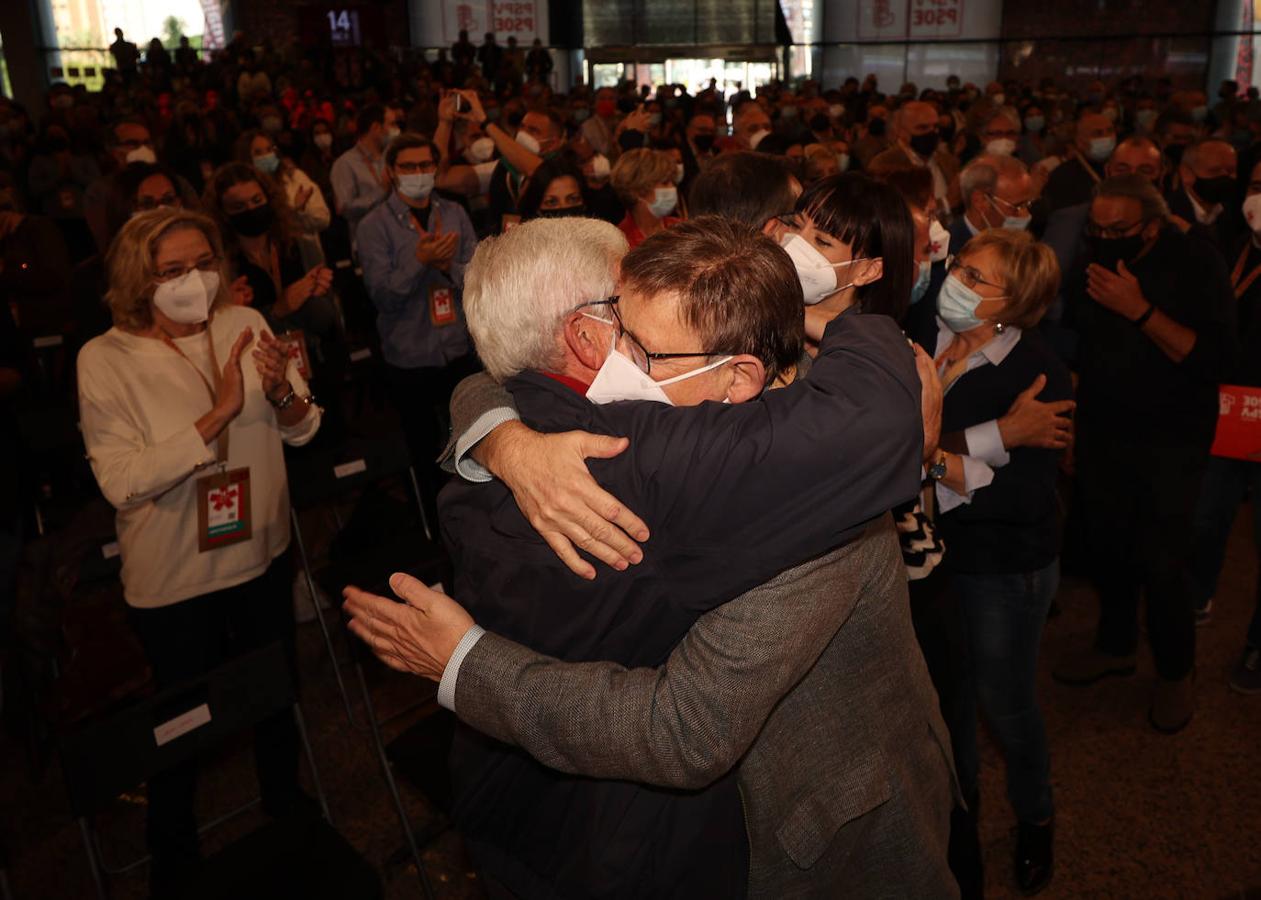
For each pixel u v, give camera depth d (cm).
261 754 249
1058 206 519
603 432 98
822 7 2009
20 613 234
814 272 155
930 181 223
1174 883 232
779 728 113
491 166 566
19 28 1841
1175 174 564
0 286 293
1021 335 197
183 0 2003
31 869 249
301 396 237
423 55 1986
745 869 115
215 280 211
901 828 118
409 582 112
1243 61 1917
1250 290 278
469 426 112
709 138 752
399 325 382
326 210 586
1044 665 323
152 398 212
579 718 97
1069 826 252
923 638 167
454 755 123
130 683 249
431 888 231
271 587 239
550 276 110
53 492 369
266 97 1397
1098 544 283
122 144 641
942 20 1970
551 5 1992
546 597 103
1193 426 259
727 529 92
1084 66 1964
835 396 93
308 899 178
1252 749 278
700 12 2008
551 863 114
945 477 188
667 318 99
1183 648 277
